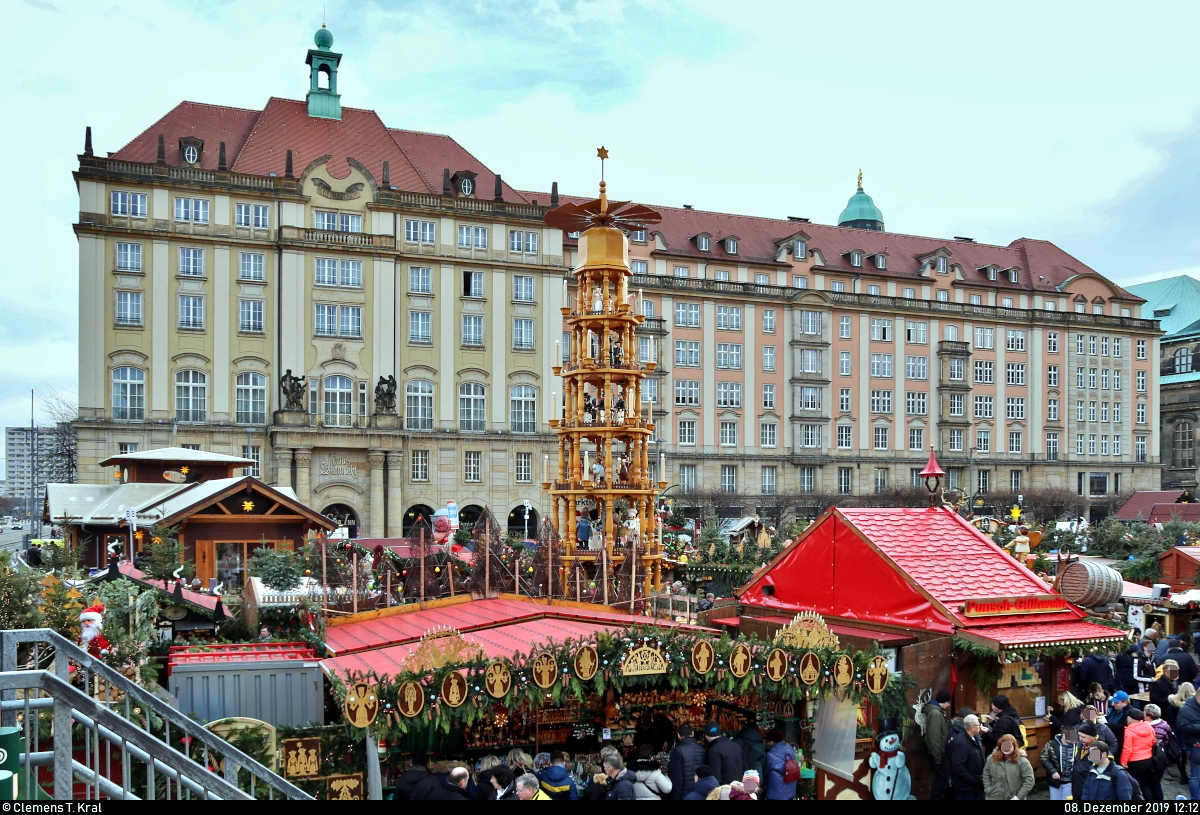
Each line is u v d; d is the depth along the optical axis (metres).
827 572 20.61
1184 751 16.92
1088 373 113.31
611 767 13.49
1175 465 130.00
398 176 78.94
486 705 12.92
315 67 80.44
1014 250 117.81
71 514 38.47
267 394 72.31
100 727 9.12
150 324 69.44
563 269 81.25
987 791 14.39
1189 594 28.28
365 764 14.10
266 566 19.92
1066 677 18.45
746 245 101.12
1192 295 140.00
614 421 24.50
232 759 9.70
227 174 71.19
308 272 73.19
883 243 109.94
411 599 20.34
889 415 102.44
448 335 77.56
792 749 15.12
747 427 95.75
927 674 17.25
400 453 73.81
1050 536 43.72
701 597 28.44
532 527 79.31
